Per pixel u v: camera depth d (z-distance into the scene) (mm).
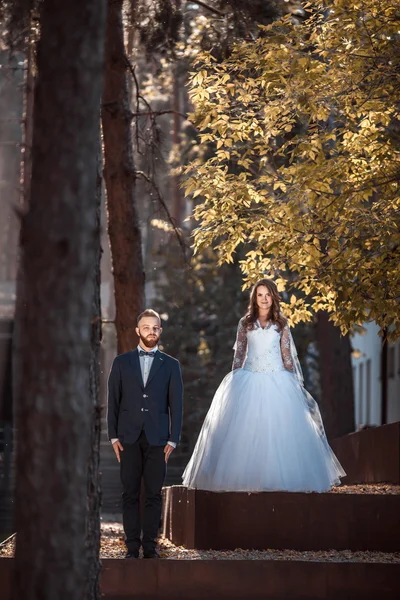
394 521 11156
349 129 13031
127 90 15727
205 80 13570
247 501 11141
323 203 12703
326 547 11133
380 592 10062
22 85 20438
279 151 13312
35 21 14297
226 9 16016
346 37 12711
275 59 12781
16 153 48938
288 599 10062
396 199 12680
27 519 6312
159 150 16969
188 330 34312
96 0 6453
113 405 10617
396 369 32094
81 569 6375
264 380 11578
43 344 6270
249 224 13320
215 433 11547
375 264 12258
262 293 11828
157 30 16203
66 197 6305
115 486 29359
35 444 6277
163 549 11336
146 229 37812
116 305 15914
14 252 51250
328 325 23734
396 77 12586
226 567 10102
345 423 23641
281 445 11328
